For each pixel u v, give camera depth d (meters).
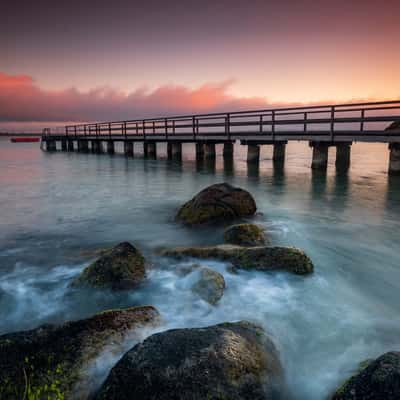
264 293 4.04
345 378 2.71
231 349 2.38
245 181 13.52
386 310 3.83
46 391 2.24
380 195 10.45
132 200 10.27
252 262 4.54
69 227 7.32
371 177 14.04
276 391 2.40
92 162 23.30
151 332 3.00
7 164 22.62
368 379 2.13
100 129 30.73
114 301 3.91
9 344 2.62
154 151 25.34
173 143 23.41
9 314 3.75
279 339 3.19
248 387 2.21
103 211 8.84
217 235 6.31
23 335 2.74
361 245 6.00
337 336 3.32
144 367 2.19
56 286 4.36
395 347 3.15
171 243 6.09
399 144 13.19
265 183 12.96
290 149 42.66
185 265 4.69
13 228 7.27
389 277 4.72
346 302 3.97
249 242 5.36
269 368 2.52
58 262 5.24
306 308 3.78
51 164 22.39
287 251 4.57
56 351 2.59
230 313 3.63
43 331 2.79
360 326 3.49
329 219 7.73
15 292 4.23
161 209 8.97
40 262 5.25
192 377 2.12
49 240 6.42
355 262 5.24
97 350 2.62
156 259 5.11
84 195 11.20
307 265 4.49
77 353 2.56
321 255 5.50
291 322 3.52
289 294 4.05
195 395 2.04
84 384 2.34
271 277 4.36
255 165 18.31
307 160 23.80
